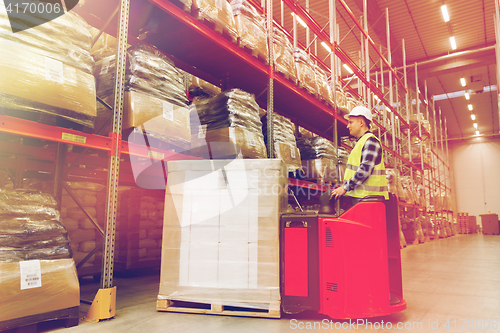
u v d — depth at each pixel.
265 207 2.60
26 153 2.71
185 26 3.28
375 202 2.52
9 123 1.89
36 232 2.04
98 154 3.48
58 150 2.99
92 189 3.75
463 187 25.53
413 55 14.39
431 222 15.05
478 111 21.09
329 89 5.63
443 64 14.44
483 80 16.70
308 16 5.52
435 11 11.36
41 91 1.99
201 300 2.55
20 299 1.85
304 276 2.52
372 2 10.52
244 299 2.50
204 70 4.34
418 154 13.18
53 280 2.03
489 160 24.89
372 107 9.71
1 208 1.95
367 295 2.39
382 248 2.47
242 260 2.56
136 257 4.18
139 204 4.31
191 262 2.62
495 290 3.59
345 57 6.79
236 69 4.29
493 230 19.80
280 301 2.50
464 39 13.16
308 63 5.08
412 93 16.19
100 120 2.93
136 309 2.63
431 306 2.92
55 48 2.12
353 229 2.45
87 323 2.22
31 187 3.28
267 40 4.14
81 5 3.13
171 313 2.54
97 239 3.74
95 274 3.62
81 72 2.26
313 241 2.56
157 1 2.75
